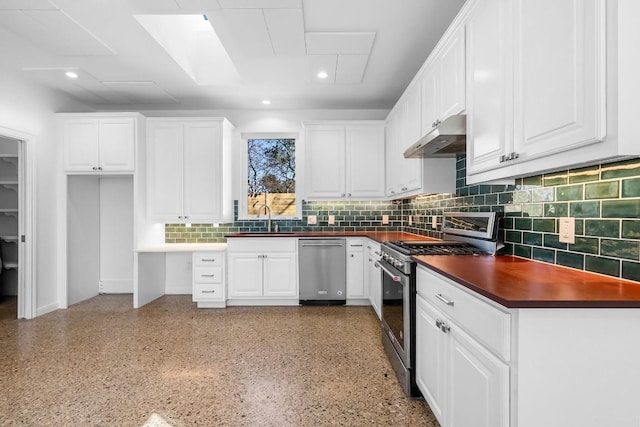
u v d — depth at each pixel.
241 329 2.98
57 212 3.68
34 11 2.18
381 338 2.67
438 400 1.51
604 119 0.93
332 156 3.97
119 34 2.48
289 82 3.38
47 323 3.16
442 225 2.84
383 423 1.66
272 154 4.35
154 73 3.18
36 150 3.41
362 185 3.96
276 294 3.72
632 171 1.17
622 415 0.97
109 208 4.32
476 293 1.16
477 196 2.33
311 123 3.96
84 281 4.04
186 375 2.14
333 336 2.81
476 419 1.16
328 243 3.71
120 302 3.90
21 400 1.86
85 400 1.86
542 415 0.96
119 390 1.96
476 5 1.66
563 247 1.51
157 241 4.06
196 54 3.40
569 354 0.96
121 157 3.68
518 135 1.31
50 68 3.07
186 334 2.86
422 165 2.68
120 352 2.49
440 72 2.18
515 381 0.97
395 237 3.37
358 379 2.09
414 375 1.86
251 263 3.72
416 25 2.40
